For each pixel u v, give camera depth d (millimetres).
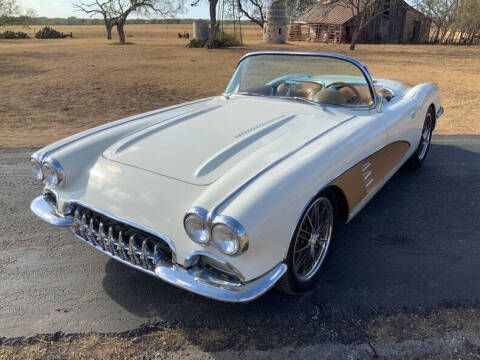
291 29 45062
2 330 2389
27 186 4434
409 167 4887
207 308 2594
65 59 20438
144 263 2348
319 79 3750
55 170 2678
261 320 2486
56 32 54688
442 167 5082
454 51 29500
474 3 37406
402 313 2537
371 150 3072
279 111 3398
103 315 2529
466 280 2867
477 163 5227
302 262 2615
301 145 2670
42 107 9156
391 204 4047
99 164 2727
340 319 2490
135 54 24016
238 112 3408
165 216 2266
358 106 3551
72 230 2736
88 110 8922
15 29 94938
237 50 28328
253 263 2121
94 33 69312
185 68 17031
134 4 37781
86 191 2598
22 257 3133
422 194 4285
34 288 2777
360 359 2201
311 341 2324
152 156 2674
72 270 2986
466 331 2389
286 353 2242
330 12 40688
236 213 1998
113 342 2318
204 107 3629
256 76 3979
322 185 2455
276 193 2158
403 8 40938
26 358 2201
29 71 15430
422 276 2910
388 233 3504
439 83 13320
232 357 2219
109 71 15562
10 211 3854
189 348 2277
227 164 2504
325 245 2807
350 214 2975
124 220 2357
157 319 2496
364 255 3172
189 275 2195
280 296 2703
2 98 10141
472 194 4289
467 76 15227
